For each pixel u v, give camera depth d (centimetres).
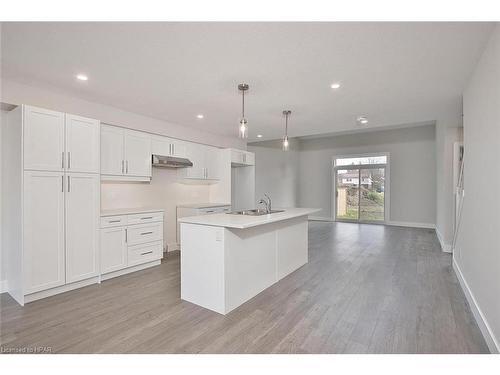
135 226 371
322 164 917
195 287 269
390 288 307
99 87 313
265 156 846
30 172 269
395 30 198
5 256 295
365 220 841
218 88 317
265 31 201
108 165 368
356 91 323
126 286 316
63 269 293
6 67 260
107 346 196
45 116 280
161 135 461
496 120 185
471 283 260
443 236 484
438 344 197
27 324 228
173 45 220
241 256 270
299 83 300
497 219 184
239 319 237
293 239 374
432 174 727
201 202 573
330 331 216
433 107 385
